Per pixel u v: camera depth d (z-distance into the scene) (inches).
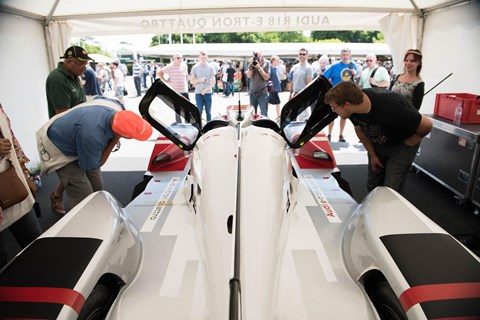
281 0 205.5
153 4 205.9
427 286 57.0
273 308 50.5
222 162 75.2
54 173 209.0
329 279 73.8
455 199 161.8
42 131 107.0
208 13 214.4
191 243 87.6
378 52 492.7
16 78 197.0
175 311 66.0
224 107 454.0
